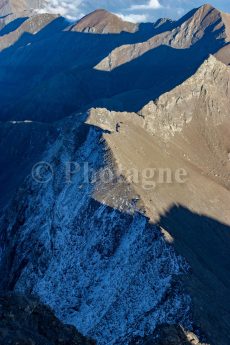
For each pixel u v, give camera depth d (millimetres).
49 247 96562
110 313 78000
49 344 39375
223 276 89125
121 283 81125
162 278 77250
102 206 92062
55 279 91125
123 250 85062
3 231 113312
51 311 44250
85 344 42344
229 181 136875
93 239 90062
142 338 69375
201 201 113125
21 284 95750
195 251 91000
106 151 101500
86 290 85750
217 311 72750
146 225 84500
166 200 101812
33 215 106438
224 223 111125
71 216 95938
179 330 57844
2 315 40594
